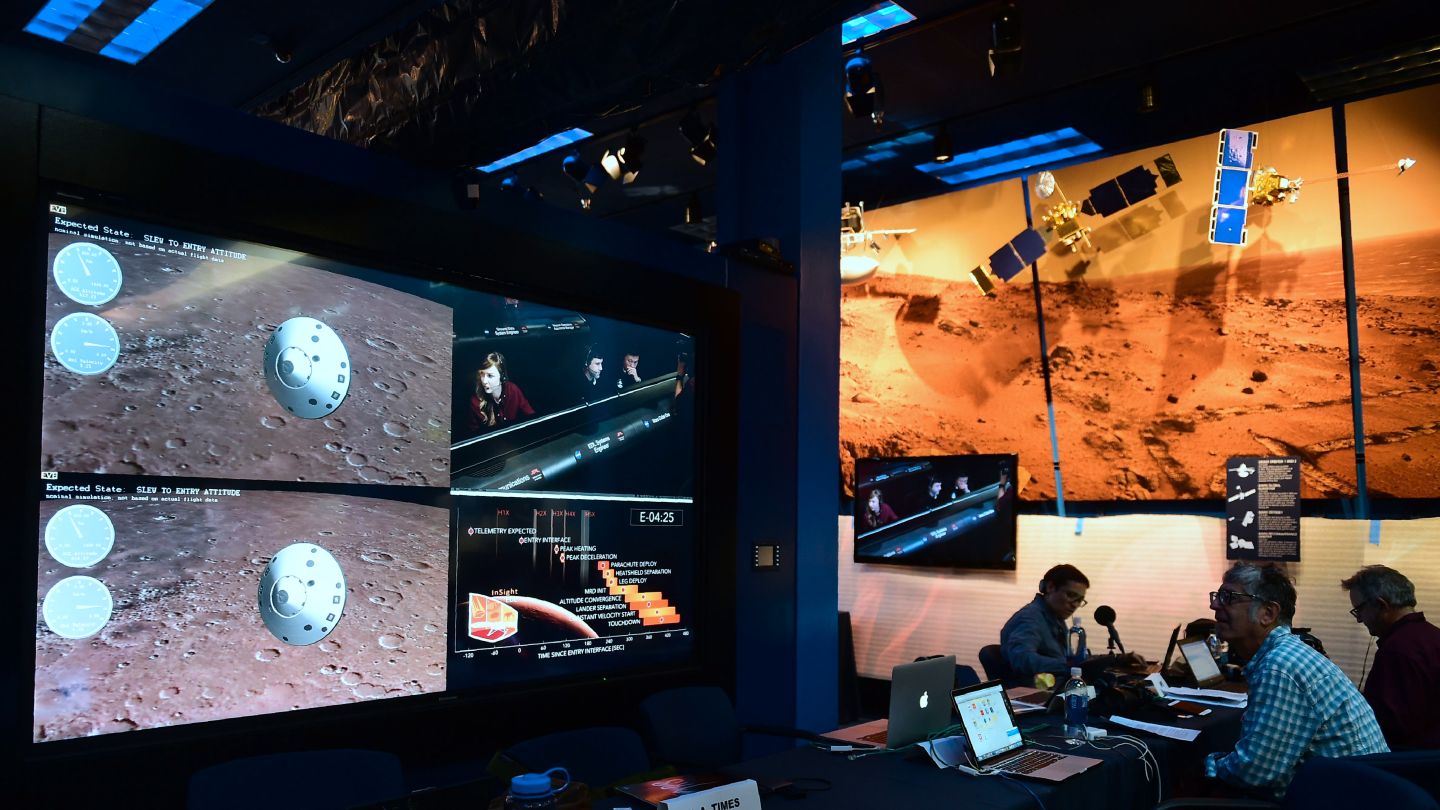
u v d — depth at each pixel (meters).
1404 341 5.08
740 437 4.12
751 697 4.05
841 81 4.74
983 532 6.29
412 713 2.87
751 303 4.22
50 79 2.30
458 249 3.12
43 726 2.20
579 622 3.39
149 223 2.45
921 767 2.75
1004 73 4.34
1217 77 5.23
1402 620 3.54
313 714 2.67
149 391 2.42
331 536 2.74
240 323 2.60
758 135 4.65
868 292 7.06
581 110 2.96
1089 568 5.89
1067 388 6.20
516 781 1.87
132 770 2.30
